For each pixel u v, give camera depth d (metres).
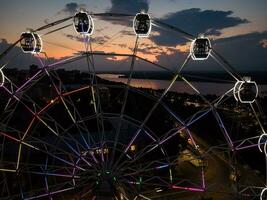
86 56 21.11
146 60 20.73
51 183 34.22
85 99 56.81
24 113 47.62
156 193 38.00
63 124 44.72
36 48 22.09
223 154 54.72
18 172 22.73
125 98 22.14
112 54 20.97
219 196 40.53
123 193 23.17
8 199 23.81
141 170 23.16
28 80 22.19
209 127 74.56
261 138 21.44
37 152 36.44
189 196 40.69
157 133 47.88
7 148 36.31
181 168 50.47
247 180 46.56
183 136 56.16
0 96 45.00
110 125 44.47
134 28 20.95
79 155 23.31
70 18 21.47
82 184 23.73
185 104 69.62
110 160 22.94
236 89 21.69
